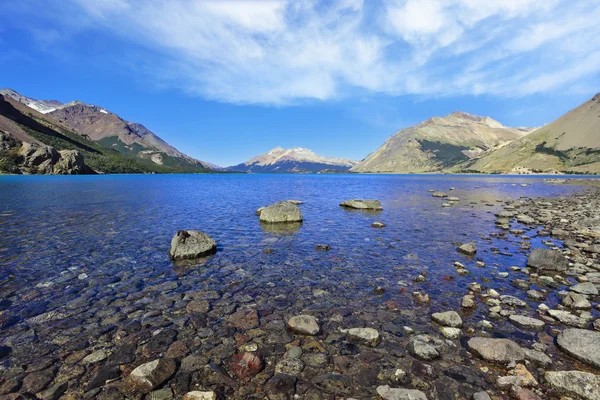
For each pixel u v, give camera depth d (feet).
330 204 124.26
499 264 44.80
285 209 81.05
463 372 20.70
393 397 18.03
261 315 29.07
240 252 51.26
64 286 35.91
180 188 221.66
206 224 76.02
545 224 75.66
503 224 74.23
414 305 31.24
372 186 269.64
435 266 43.86
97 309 30.04
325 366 21.35
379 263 45.37
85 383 19.38
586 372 19.76
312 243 57.57
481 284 36.94
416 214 94.73
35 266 43.01
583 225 70.90
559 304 31.04
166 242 57.47
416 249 53.21
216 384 19.33
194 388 18.92
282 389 18.98
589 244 55.11
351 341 24.52
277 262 45.80
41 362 21.52
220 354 22.62
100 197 142.10
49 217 83.92
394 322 27.71
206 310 30.04
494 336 25.26
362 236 63.57
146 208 105.09
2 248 52.26
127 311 29.68
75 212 93.76
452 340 24.68
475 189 220.84
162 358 21.86
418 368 21.11
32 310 29.66
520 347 22.84
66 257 47.47
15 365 21.16
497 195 167.22
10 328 26.20
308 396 18.42
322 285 36.76
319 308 30.60
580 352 21.85
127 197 144.25
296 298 33.04
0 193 157.17
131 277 39.14
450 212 98.94
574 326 26.71
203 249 49.26
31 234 62.95
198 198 143.95
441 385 19.45
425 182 360.69
